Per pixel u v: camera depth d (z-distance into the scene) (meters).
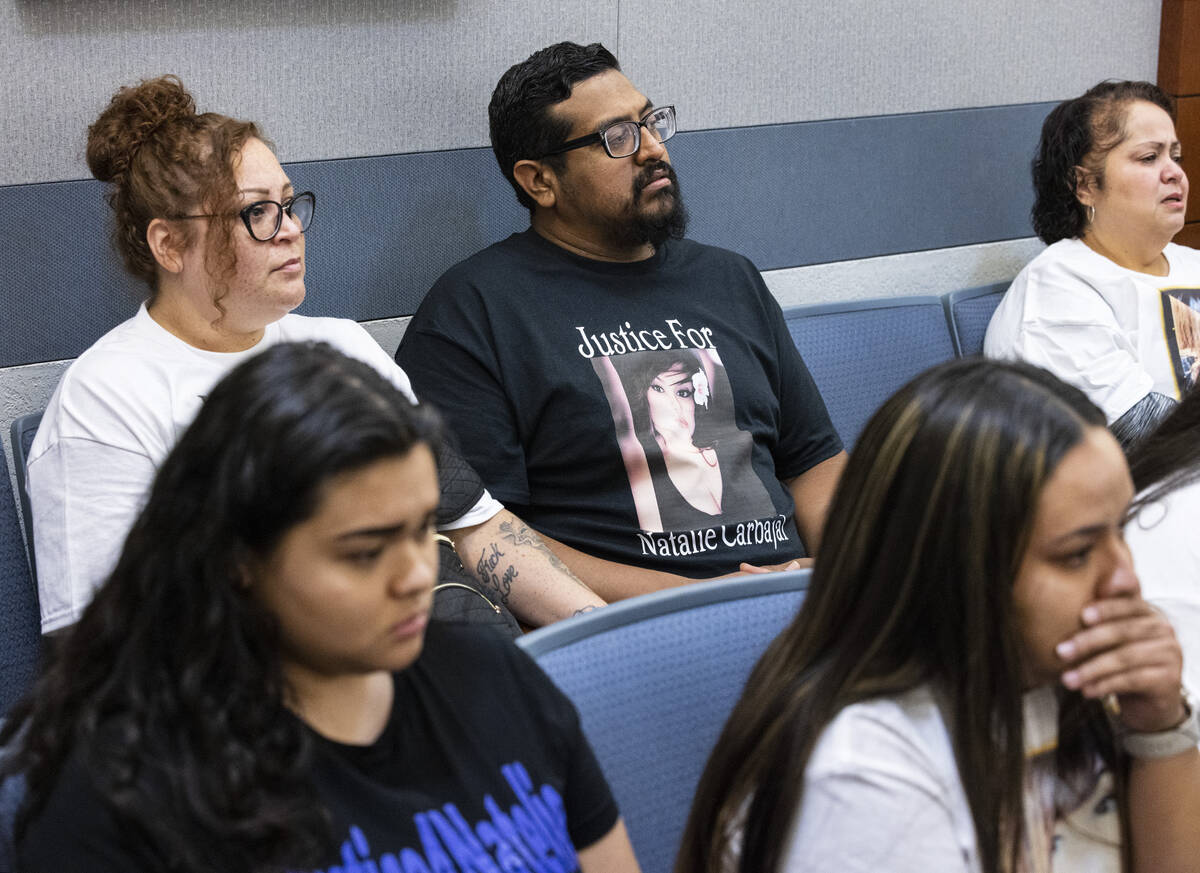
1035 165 2.74
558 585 1.85
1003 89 2.88
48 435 1.61
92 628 0.81
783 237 2.69
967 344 2.67
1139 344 2.58
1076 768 0.97
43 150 1.96
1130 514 1.22
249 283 1.63
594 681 1.15
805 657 0.90
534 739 0.97
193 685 0.79
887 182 2.79
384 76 2.20
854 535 0.88
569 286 2.11
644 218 2.09
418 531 0.81
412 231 2.29
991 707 0.86
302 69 2.13
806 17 2.59
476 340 2.04
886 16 2.69
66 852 0.77
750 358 2.18
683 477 2.07
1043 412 0.84
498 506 1.92
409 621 0.82
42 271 2.00
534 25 2.32
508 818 0.92
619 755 1.15
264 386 0.80
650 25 2.43
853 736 0.86
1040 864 0.94
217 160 1.59
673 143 2.52
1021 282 2.65
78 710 0.80
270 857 0.79
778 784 0.87
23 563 1.76
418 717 0.93
